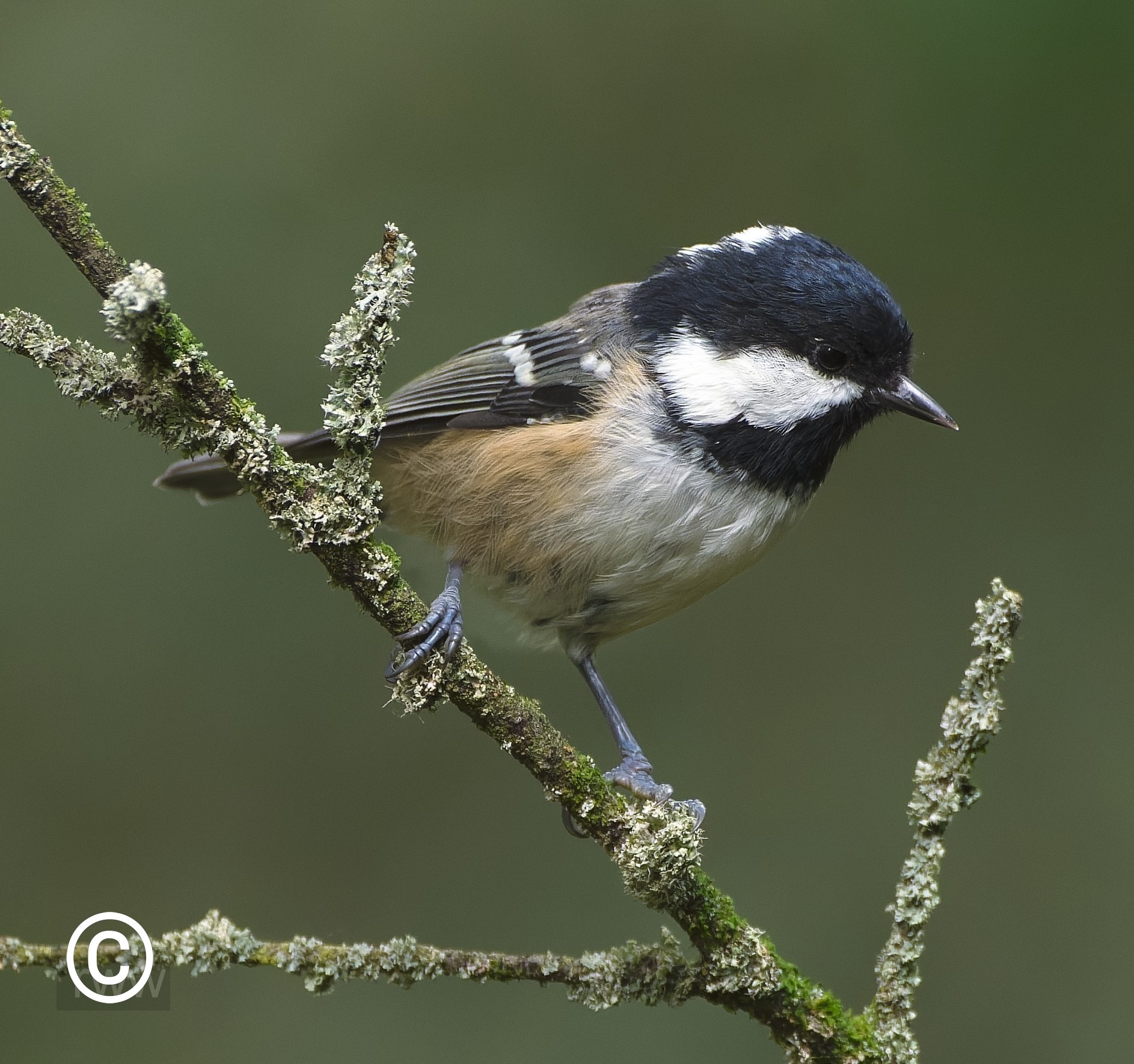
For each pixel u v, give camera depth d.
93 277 4.88
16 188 4.80
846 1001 9.19
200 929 4.70
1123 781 10.02
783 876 9.82
